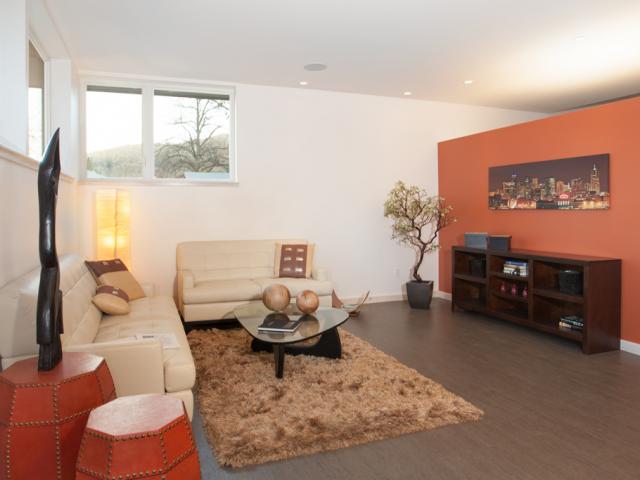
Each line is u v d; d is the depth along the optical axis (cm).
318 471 227
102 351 231
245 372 352
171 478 148
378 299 653
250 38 423
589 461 236
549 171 501
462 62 493
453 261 586
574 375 359
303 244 565
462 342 447
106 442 143
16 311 214
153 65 503
